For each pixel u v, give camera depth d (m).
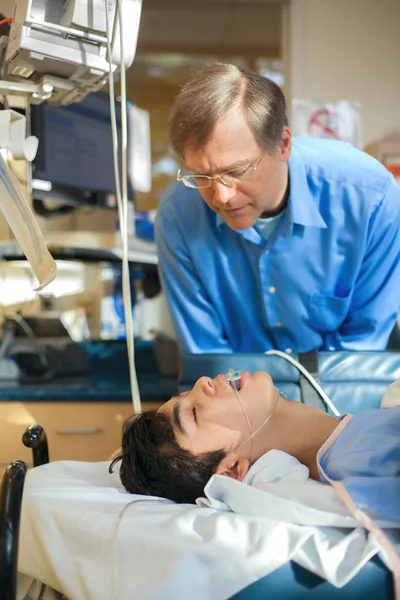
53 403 2.23
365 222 1.79
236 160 1.47
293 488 1.24
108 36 1.40
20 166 2.20
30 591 1.37
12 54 1.39
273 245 1.79
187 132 1.49
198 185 1.56
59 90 1.50
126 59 1.47
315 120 2.69
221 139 1.46
